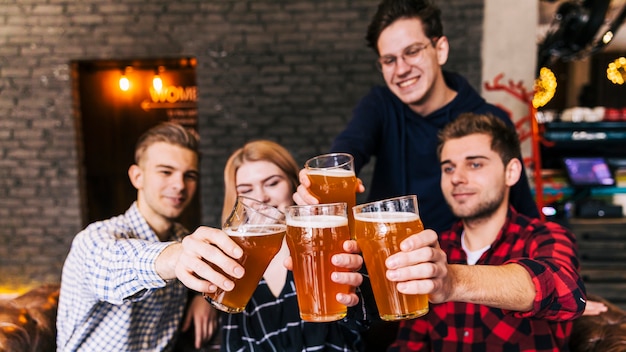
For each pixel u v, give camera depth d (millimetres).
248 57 3934
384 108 1771
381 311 773
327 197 938
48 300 1630
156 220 1486
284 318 1254
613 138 4027
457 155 1343
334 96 3957
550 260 1056
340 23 3883
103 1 3865
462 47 3795
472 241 1420
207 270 744
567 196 3789
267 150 1417
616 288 3602
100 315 1288
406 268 706
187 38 3910
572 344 1505
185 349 1568
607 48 6184
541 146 4070
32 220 4086
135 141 4621
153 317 1412
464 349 1310
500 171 1327
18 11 3879
